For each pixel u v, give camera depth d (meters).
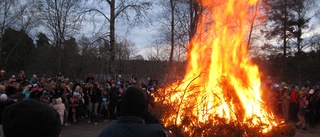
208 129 4.89
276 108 12.33
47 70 38.06
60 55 32.41
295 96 12.30
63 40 30.17
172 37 19.50
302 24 30.31
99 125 11.50
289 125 5.45
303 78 31.36
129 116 2.16
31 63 39.38
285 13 29.75
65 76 34.16
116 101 12.58
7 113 1.35
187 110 5.27
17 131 1.30
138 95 2.20
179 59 19.39
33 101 1.39
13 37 36.41
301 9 29.70
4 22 29.97
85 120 12.52
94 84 12.27
